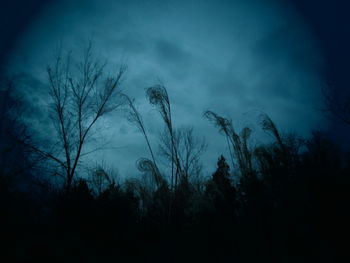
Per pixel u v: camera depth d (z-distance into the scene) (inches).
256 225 285.1
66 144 442.3
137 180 436.1
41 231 271.3
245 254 270.8
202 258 302.2
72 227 308.5
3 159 336.5
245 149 339.9
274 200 302.8
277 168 319.0
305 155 318.3
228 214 337.1
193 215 364.8
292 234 256.4
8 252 229.5
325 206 252.8
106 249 327.6
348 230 232.7
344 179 261.3
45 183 370.9
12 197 275.6
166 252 325.1
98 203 358.0
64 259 257.6
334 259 219.8
